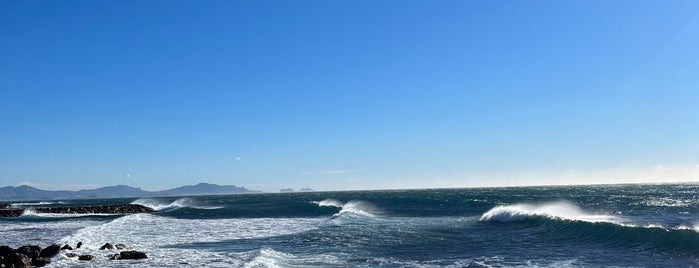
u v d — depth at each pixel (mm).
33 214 69625
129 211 79188
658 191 113188
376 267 19562
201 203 103875
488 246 24891
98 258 22188
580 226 28125
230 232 33562
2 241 30219
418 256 22125
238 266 19516
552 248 23719
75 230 36938
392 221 39562
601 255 21328
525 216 36031
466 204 64188
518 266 19391
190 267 19734
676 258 19672
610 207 54375
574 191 127875
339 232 31703
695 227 27641
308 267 19578
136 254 22125
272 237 30062
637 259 20047
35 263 20641
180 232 33938
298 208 63938
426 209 56906
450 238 28250
